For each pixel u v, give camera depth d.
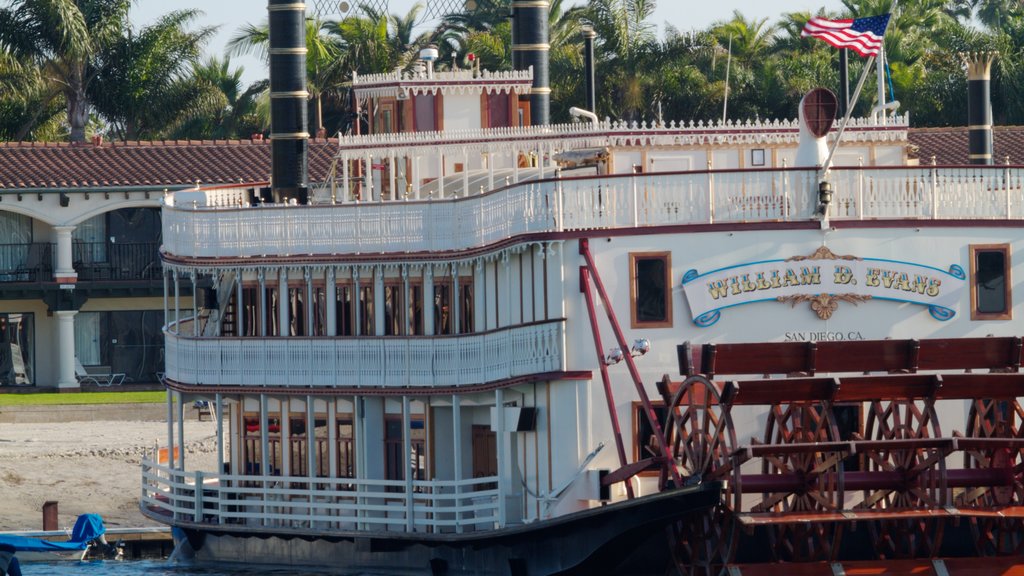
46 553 133.25
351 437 121.62
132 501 152.88
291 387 120.88
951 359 100.69
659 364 103.88
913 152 137.75
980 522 103.25
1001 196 106.31
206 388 126.19
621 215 104.25
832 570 97.19
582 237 103.75
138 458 164.62
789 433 100.56
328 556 119.38
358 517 115.81
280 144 143.88
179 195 138.25
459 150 130.12
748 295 104.06
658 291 104.06
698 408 97.75
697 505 94.88
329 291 121.62
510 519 110.12
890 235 105.19
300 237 121.12
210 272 129.62
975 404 102.56
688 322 103.94
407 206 116.25
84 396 198.62
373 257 117.12
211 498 125.38
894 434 101.19
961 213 105.88
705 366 98.19
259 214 123.06
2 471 158.88
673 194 104.38
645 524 97.25
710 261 104.12
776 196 104.50
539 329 104.94
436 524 111.62
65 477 158.38
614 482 101.56
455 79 137.88
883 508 98.62
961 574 98.19
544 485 106.50
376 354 116.69
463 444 116.69
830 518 94.12
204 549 127.69
